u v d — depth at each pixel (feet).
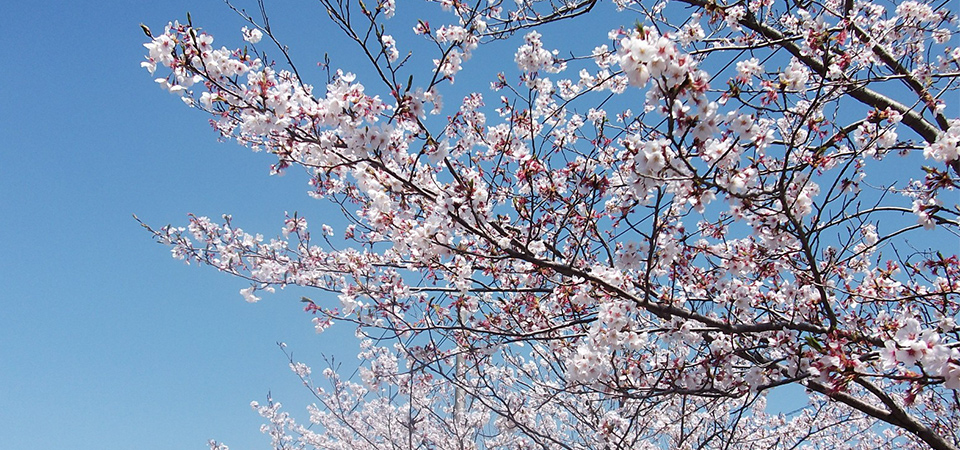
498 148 14.87
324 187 14.79
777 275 15.58
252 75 9.72
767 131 9.20
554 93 16.78
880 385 14.56
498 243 12.03
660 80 7.80
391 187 11.89
